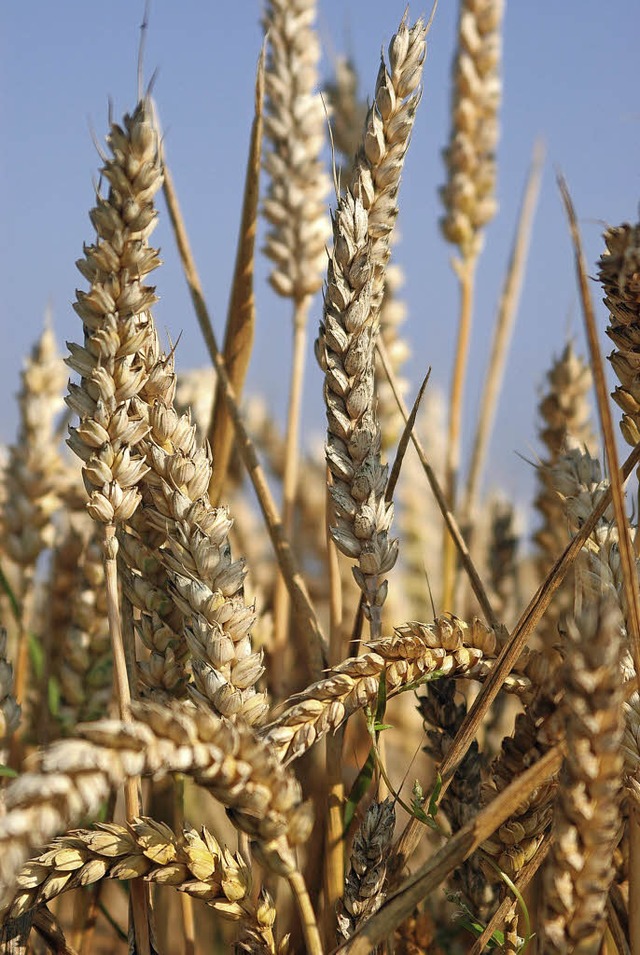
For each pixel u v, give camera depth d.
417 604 0.85
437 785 0.43
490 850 0.42
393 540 0.46
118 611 0.44
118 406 0.44
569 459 0.46
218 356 0.53
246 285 0.54
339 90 0.73
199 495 0.44
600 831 0.37
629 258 0.43
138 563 0.46
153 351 0.45
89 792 0.36
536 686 0.43
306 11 0.67
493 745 0.56
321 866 0.50
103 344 0.44
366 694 0.42
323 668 0.49
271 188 0.65
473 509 0.73
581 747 0.37
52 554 0.62
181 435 0.45
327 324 0.46
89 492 0.44
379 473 0.46
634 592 0.41
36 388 0.65
